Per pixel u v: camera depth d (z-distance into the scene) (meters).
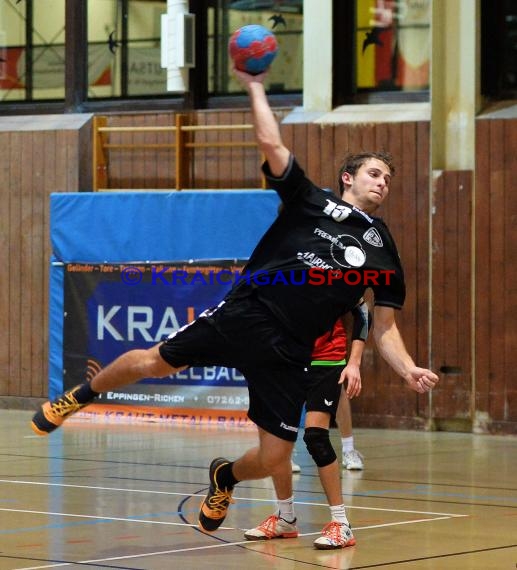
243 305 9.86
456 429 21.94
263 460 10.13
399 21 23.19
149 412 23.36
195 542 10.79
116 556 10.05
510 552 10.30
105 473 15.75
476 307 21.67
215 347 9.93
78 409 10.26
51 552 10.21
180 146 24.28
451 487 14.75
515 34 22.23
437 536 11.16
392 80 23.28
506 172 21.47
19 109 26.86
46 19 26.66
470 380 21.77
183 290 23.14
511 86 22.30
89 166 25.08
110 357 23.89
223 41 24.83
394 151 22.39
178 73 24.62
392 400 22.30
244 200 22.62
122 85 25.88
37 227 25.55
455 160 22.08
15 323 25.78
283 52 24.31
